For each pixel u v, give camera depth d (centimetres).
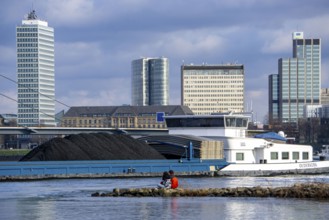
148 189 14312
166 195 14112
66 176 19138
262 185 17612
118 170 19912
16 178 18412
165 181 14725
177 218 10812
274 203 12700
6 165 18250
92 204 12656
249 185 17675
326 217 10881
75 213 11419
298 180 19925
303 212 11419
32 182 17962
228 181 19238
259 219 10712
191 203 12719
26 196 14300
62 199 13638
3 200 13512
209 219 10712
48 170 18900
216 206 12225
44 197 14075
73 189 16012
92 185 17188
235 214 11206
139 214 11231
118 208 12000
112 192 14438
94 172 19562
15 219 10838
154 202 12912
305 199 13412
